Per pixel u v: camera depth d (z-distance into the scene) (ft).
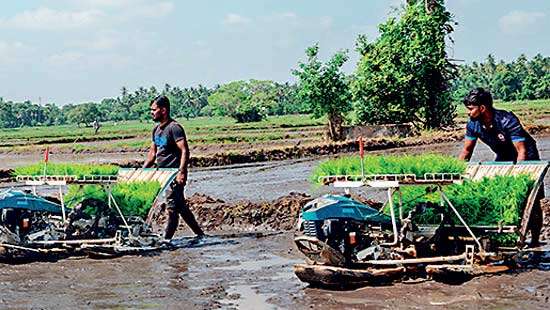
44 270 38.01
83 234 42.50
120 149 171.32
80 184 43.83
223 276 36.14
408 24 161.07
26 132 442.09
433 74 162.40
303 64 154.71
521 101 508.12
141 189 44.98
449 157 34.27
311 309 29.35
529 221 37.11
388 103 162.20
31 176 44.52
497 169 37.17
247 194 69.92
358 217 33.01
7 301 31.68
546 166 35.78
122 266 38.88
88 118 646.74
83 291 33.37
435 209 34.96
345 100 155.22
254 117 438.40
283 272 36.68
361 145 33.55
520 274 33.68
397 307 29.12
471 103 37.32
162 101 46.93
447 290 31.30
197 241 46.50
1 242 40.40
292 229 50.88
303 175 88.43
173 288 33.71
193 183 85.20
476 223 35.70
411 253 33.58
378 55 160.97
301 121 372.38
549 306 28.50
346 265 32.76
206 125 385.09
